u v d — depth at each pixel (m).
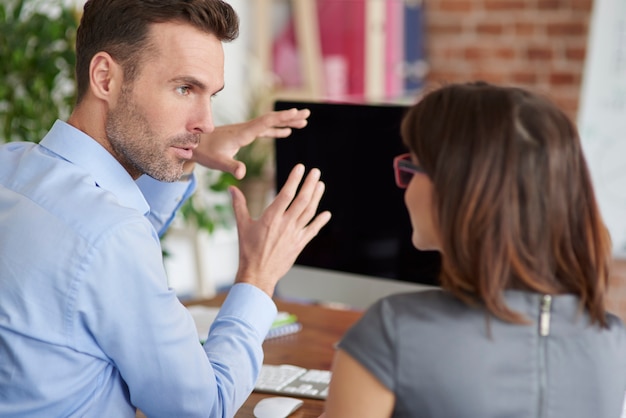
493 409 1.00
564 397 1.02
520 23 4.11
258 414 1.47
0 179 1.30
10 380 1.20
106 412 1.25
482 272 0.98
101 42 1.29
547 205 0.99
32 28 2.79
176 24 1.28
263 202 4.18
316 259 1.91
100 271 1.18
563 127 1.01
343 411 1.02
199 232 4.09
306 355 1.80
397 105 1.76
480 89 1.04
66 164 1.29
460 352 1.00
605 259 1.05
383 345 1.01
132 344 1.21
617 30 3.51
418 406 1.00
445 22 4.30
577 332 1.03
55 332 1.18
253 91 4.51
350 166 1.83
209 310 2.03
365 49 4.45
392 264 1.82
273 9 4.57
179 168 1.35
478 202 0.98
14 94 2.83
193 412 1.26
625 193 3.59
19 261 1.19
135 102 1.29
